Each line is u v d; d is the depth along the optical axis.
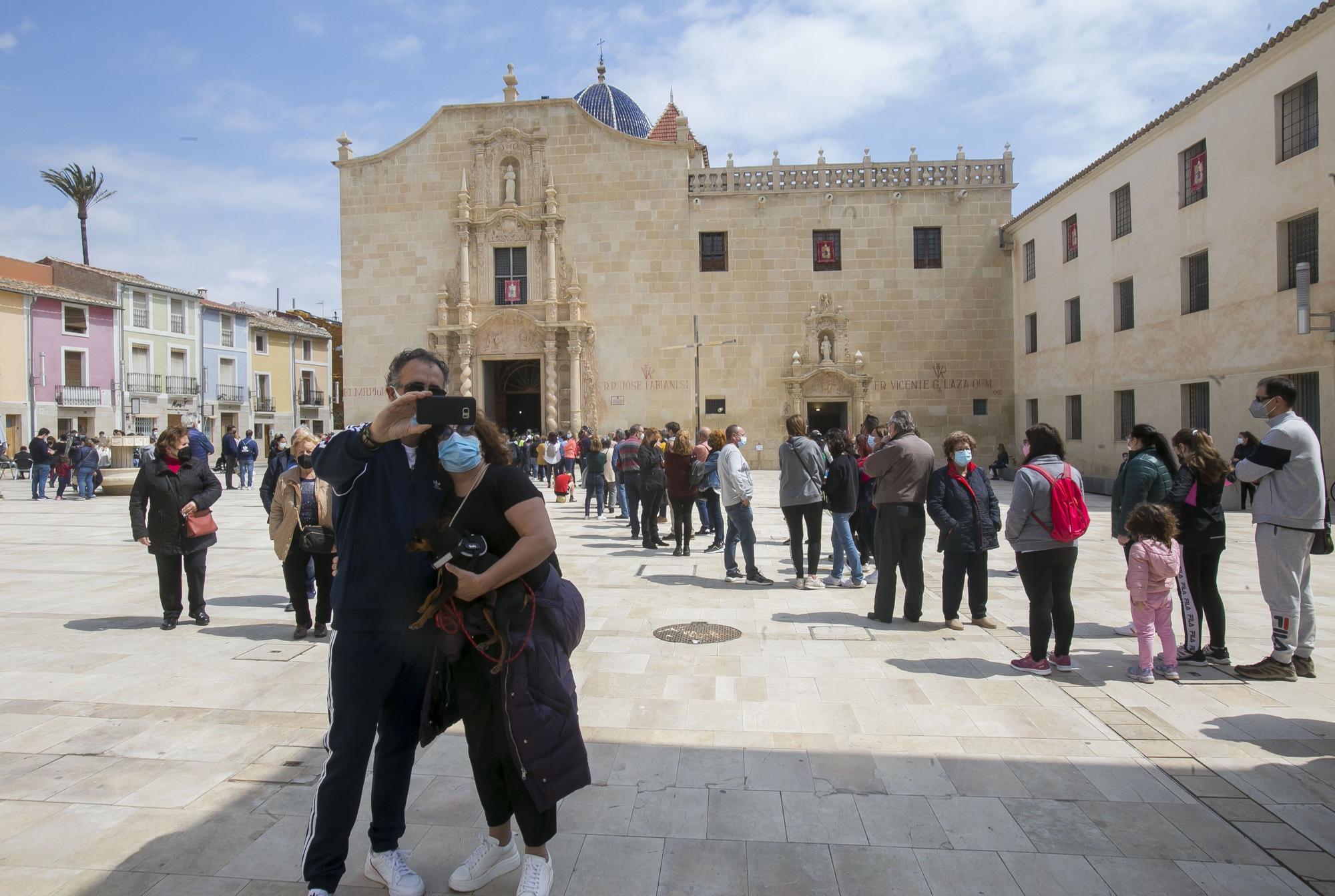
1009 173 31.39
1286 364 17.22
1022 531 6.54
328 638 7.86
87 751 5.12
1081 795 4.46
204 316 49.41
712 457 13.27
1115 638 7.71
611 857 3.86
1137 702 5.91
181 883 3.64
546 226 32.00
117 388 43.84
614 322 32.09
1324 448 16.30
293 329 56.53
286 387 56.38
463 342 32.06
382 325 32.81
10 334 39.06
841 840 4.00
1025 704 5.88
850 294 31.67
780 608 8.95
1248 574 10.95
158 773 4.79
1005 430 31.41
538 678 3.39
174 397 46.94
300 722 5.62
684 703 5.93
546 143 32.31
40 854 3.88
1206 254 20.20
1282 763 4.86
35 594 10.03
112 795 4.50
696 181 32.09
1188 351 20.48
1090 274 25.41
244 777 4.74
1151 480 7.07
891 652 7.23
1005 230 31.42
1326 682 6.33
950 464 7.95
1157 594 6.32
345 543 3.54
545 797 3.30
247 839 4.04
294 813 4.30
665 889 3.59
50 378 40.72
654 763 4.90
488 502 3.48
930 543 14.09
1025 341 30.55
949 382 31.48
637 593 9.79
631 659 7.00
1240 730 5.38
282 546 7.54
